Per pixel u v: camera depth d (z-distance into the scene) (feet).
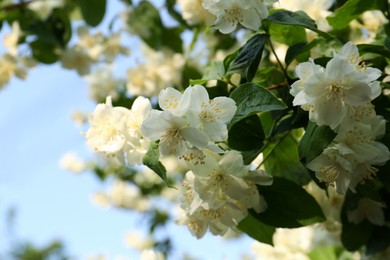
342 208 2.06
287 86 1.86
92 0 2.92
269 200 1.83
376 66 1.89
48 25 3.12
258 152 1.78
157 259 2.03
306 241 2.44
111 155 1.76
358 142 1.68
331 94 1.60
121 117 1.74
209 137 1.64
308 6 2.11
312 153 1.63
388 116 1.75
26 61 3.03
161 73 3.05
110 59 3.19
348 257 2.44
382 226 2.08
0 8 3.10
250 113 1.65
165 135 1.64
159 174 1.71
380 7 1.98
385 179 1.77
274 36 1.94
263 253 2.45
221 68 1.87
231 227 1.77
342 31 2.17
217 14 1.79
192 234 1.84
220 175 1.72
